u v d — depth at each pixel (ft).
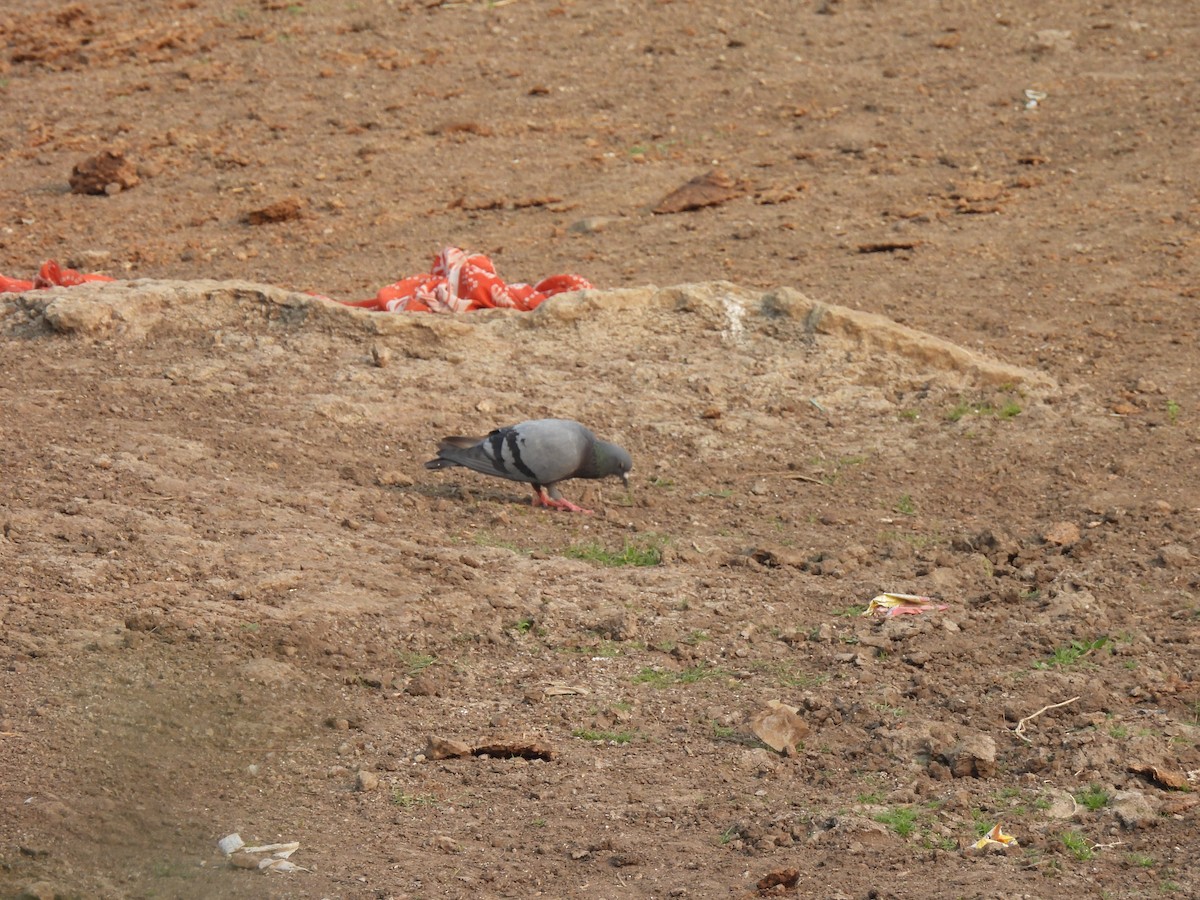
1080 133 139.44
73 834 42.19
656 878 40.96
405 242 123.34
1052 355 95.40
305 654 55.83
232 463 75.51
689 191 129.49
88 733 48.24
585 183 135.74
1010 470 80.43
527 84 161.07
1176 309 101.81
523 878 41.11
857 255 114.93
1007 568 67.51
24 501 66.90
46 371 87.15
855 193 129.49
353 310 93.76
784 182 133.28
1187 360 93.81
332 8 187.42
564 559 67.51
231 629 56.54
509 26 178.81
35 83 169.37
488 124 151.23
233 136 151.23
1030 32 166.61
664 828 44.50
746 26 174.09
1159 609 61.93
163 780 46.21
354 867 41.55
